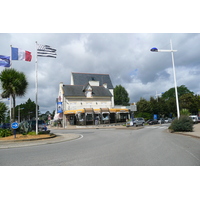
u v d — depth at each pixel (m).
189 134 15.54
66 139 15.07
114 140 13.69
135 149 9.35
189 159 6.97
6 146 11.48
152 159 7.05
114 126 36.75
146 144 11.05
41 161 7.11
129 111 45.16
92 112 38.19
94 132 23.31
